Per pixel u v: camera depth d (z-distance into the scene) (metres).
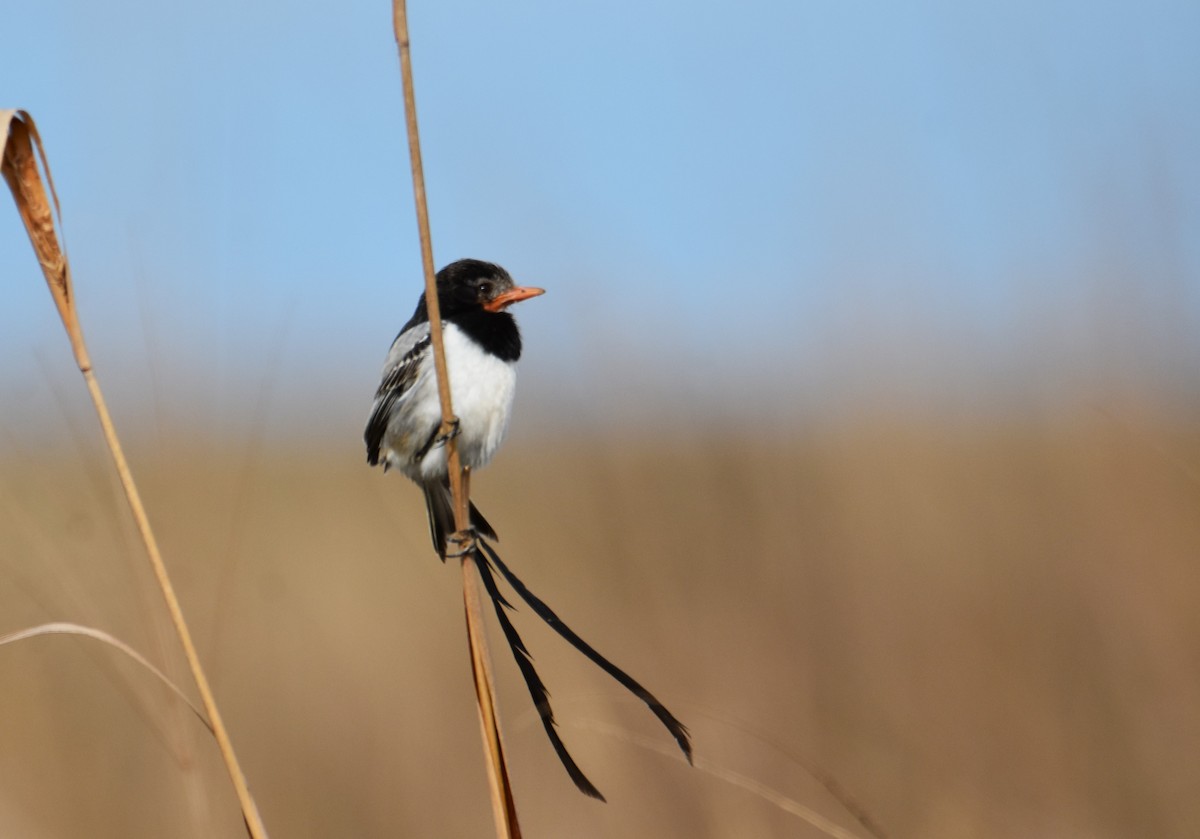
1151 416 9.85
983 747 10.95
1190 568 11.66
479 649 6.23
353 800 11.98
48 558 7.85
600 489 12.00
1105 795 10.52
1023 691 11.49
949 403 13.89
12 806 10.11
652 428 12.30
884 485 13.20
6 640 5.36
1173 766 10.67
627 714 10.27
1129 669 11.60
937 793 10.30
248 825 5.58
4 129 5.08
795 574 12.16
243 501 8.38
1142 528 11.97
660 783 10.05
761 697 10.83
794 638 11.64
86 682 11.45
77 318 5.48
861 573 12.41
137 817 10.78
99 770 11.09
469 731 12.61
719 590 11.83
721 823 9.46
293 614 13.23
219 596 7.75
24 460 8.22
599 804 10.15
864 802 10.08
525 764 12.06
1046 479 12.87
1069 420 12.89
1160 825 10.17
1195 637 11.52
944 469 13.38
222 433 8.43
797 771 9.95
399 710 12.60
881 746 10.83
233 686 12.70
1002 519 12.82
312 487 18.14
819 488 12.88
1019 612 12.22
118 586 7.91
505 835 5.97
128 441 8.21
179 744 7.28
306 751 12.45
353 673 12.92
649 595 11.52
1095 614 11.99
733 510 12.18
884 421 13.86
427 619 13.48
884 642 11.97
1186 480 11.19
